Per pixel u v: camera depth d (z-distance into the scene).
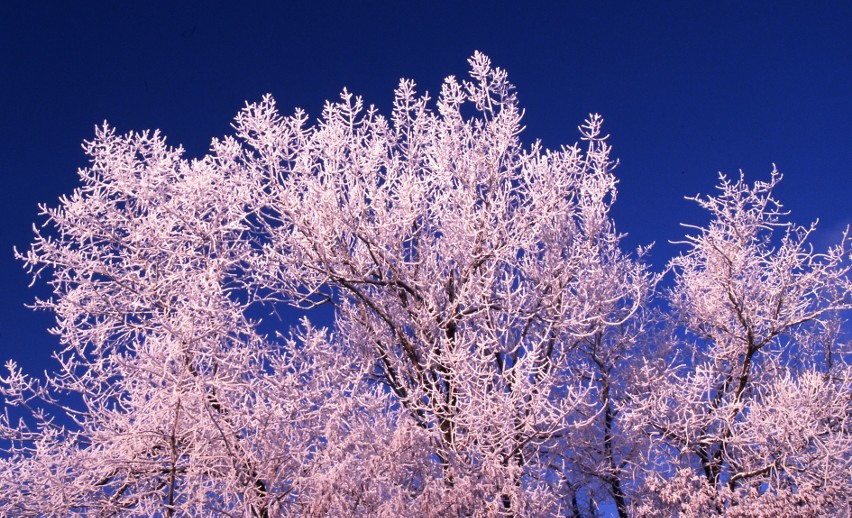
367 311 9.18
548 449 8.50
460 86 9.19
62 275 7.07
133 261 7.26
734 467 8.91
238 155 8.45
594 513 9.27
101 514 6.43
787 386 8.73
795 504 7.45
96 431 6.60
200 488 6.01
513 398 7.14
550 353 9.31
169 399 5.94
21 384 6.87
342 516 5.86
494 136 8.90
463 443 7.18
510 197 8.98
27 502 6.54
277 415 6.31
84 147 7.12
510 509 6.72
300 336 7.22
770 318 9.03
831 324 10.15
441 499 6.30
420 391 7.77
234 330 6.89
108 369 7.18
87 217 7.05
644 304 10.47
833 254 8.77
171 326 5.77
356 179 8.20
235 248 8.25
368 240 8.23
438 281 8.89
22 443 6.95
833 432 8.82
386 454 6.35
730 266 8.77
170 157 7.67
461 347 7.47
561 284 9.20
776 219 8.69
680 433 9.02
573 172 9.20
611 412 9.49
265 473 6.26
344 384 7.26
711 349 9.91
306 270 8.79
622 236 9.64
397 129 9.30
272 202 8.38
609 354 10.01
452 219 8.74
